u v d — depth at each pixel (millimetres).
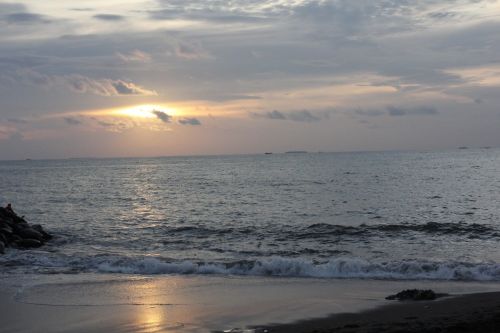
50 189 74375
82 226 34438
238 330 11633
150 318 12680
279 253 23312
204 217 39219
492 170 98250
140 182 89438
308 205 46844
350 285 16500
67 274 18750
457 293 14898
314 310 13258
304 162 186250
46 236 28328
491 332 10406
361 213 40406
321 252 23422
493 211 39750
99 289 16031
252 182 81000
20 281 17328
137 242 27469
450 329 10555
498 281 17000
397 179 79312
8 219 30203
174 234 30094
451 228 29672
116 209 46156
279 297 14836
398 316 12242
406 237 27453
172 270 19250
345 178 85875
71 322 12438
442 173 91562
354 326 11328
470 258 21172
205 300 14523
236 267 19141
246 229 31422
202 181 87938
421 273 18047
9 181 98500
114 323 12289
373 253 22922
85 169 170375
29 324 12344
